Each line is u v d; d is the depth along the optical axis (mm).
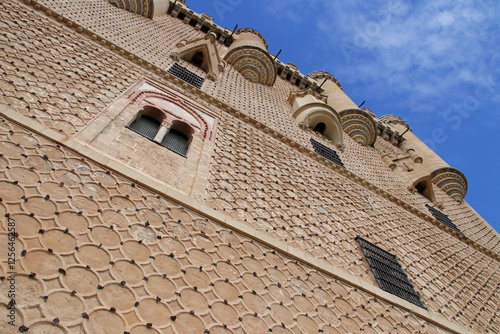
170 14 19281
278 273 5168
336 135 13562
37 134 4828
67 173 4527
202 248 4730
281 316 4492
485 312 8367
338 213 8141
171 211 4977
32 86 5793
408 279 7449
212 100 9477
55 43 7453
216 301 4125
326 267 5938
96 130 5703
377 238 8305
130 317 3406
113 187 4762
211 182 6273
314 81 22812
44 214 3854
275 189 7375
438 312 7008
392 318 5805
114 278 3676
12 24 7070
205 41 12539
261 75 15898
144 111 7273
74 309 3186
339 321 5039
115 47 8797
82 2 10305
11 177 4023
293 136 10953
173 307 3752
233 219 5621
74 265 3549
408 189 14539
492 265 12039
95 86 6895
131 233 4293
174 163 6152
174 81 9211
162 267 4121
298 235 6410
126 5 12961
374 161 15414
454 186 18391
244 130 9148
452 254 10547
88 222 4090
